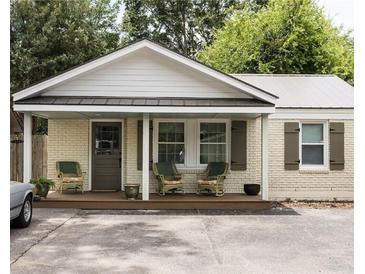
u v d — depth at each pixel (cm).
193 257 791
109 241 906
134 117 1513
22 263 745
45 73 2486
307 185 1513
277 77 1809
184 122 1522
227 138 1523
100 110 1283
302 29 2430
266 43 2544
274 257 793
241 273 700
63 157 1553
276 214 1241
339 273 701
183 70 1409
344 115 1511
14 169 1697
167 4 3500
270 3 2762
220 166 1482
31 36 2502
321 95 1605
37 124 2533
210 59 2884
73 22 2559
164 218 1173
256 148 1526
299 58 2480
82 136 1555
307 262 762
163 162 1487
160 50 1345
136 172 1522
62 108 1277
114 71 1405
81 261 760
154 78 1409
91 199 1335
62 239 920
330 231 1012
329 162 1512
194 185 1513
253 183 1517
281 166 1514
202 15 3547
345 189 1513
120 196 1405
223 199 1358
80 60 2516
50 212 1249
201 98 1404
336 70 2503
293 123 1508
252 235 970
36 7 2570
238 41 2670
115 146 1566
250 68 2567
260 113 1323
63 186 1470
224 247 864
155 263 752
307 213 1260
